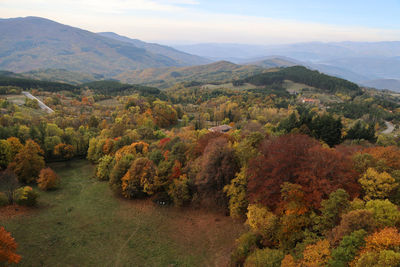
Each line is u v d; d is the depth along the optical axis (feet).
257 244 115.24
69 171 271.49
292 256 93.86
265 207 123.13
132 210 179.32
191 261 128.77
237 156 167.12
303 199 112.88
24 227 153.69
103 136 354.13
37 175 232.94
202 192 173.37
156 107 535.60
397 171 116.67
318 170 117.80
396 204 106.11
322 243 89.45
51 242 141.79
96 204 188.85
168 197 187.73
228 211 164.25
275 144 147.23
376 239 77.36
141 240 146.10
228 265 118.73
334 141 234.58
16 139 250.16
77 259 130.31
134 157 225.76
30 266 123.03
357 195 110.11
